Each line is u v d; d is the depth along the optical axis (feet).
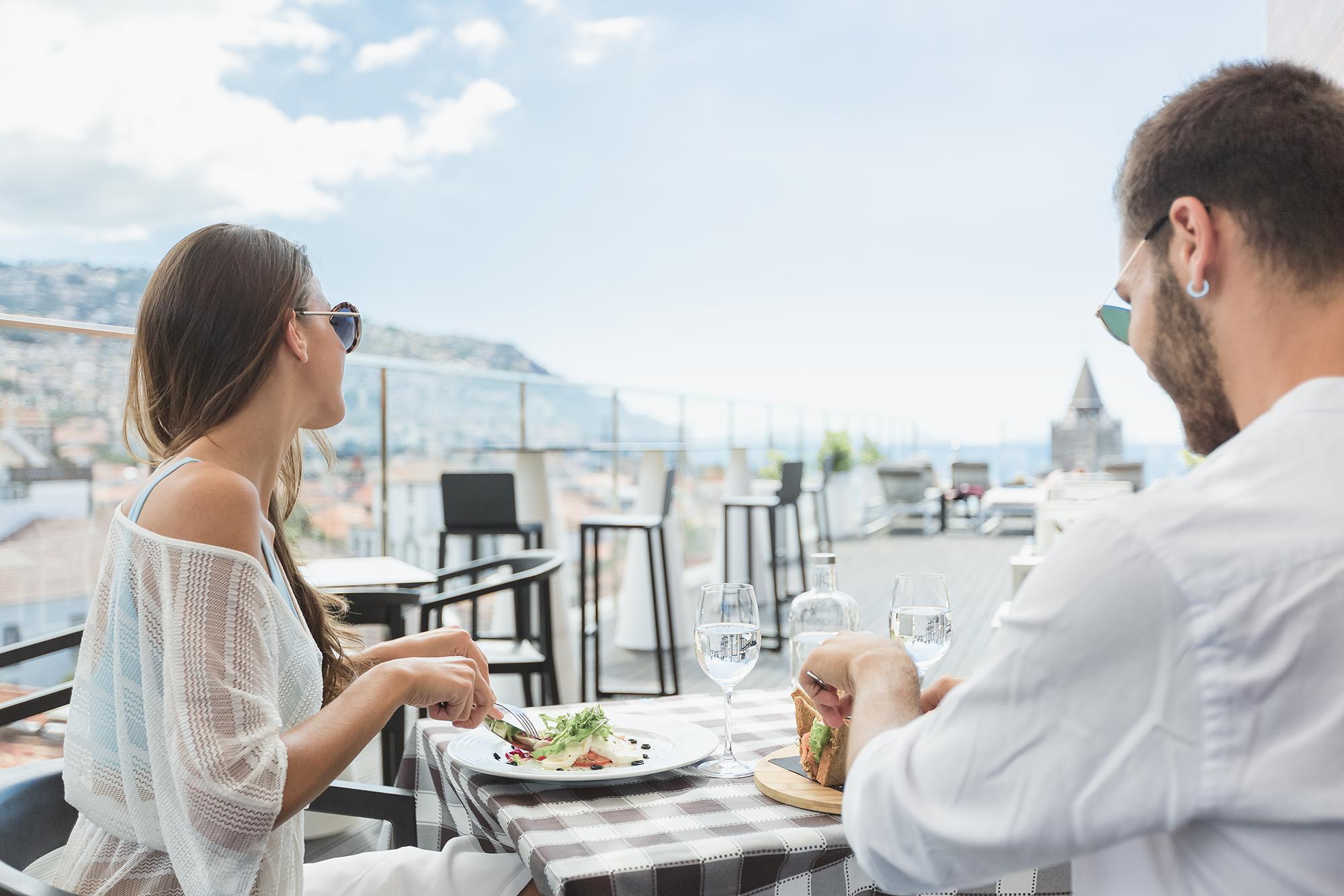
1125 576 1.97
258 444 3.80
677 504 21.03
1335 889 1.87
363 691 3.63
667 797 3.76
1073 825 1.97
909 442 52.49
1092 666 1.97
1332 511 1.96
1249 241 2.22
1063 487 17.98
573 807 3.65
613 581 20.43
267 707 3.32
